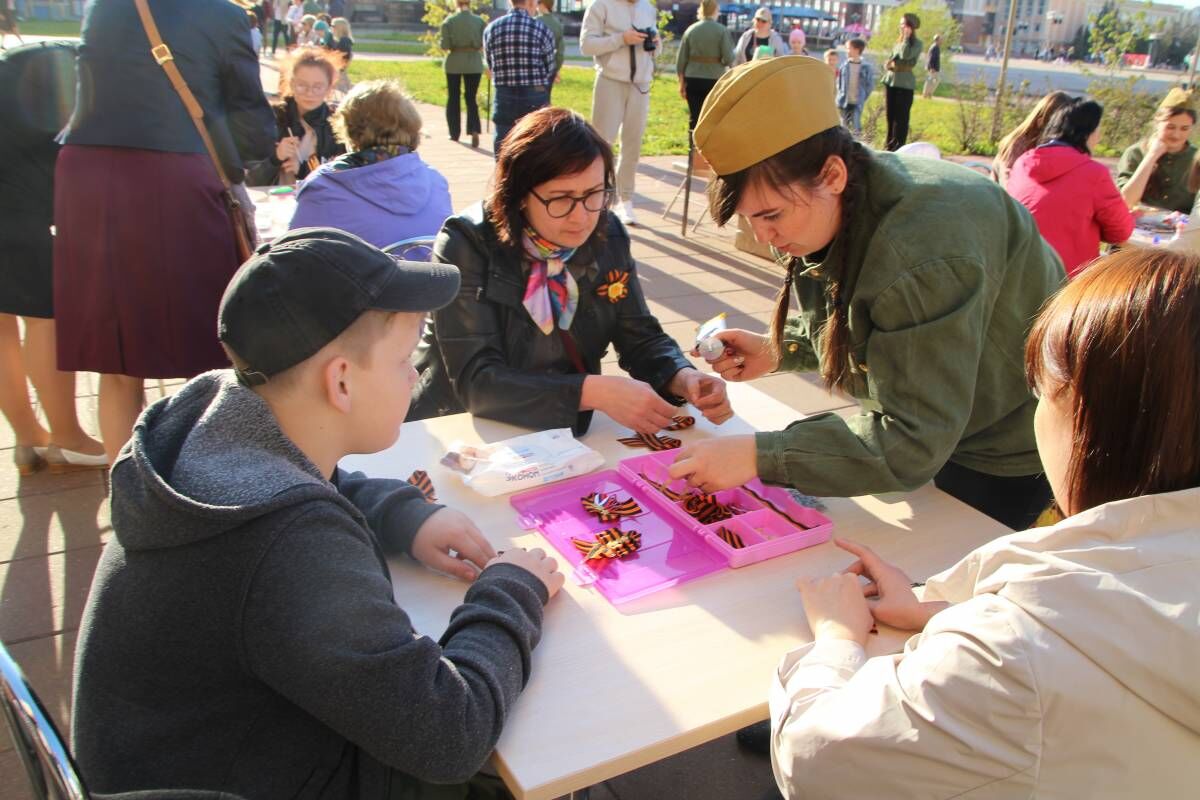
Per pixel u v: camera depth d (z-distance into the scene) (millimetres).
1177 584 865
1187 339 881
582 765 1119
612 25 6785
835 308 1772
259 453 1126
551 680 1265
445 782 1100
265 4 19250
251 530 1038
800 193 1592
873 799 1008
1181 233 3588
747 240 6664
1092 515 921
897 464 1565
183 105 2674
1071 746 885
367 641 1038
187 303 2779
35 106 2973
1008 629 907
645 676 1279
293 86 5094
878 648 1336
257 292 1115
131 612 1074
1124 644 856
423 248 3123
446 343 2137
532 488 1805
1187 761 869
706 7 8414
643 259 6438
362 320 1161
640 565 1548
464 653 1182
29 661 2502
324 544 1060
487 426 2078
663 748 1167
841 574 1465
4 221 3029
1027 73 20469
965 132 12180
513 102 7812
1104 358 915
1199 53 9562
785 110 1531
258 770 1109
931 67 18031
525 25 7629
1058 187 3643
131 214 2668
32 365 3322
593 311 2336
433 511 1563
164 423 1199
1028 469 1938
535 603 1340
